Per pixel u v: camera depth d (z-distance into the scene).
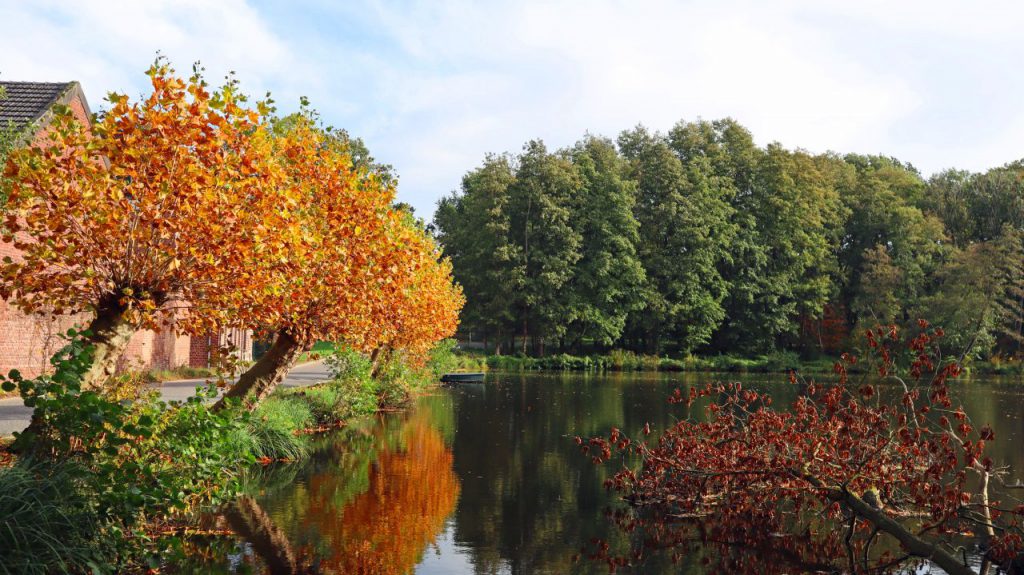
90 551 5.72
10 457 7.17
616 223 53.19
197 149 7.55
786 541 8.53
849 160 69.81
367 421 18.77
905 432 8.41
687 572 7.35
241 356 29.83
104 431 6.28
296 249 8.52
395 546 7.88
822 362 51.69
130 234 7.46
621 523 9.22
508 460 13.43
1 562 5.02
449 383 33.91
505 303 50.44
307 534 8.19
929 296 51.72
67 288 7.86
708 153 59.94
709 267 52.41
